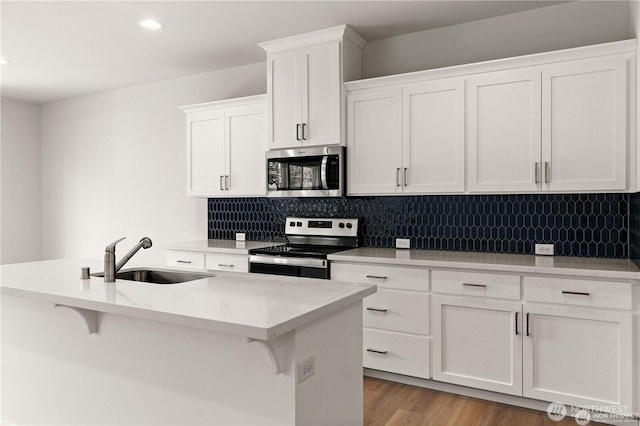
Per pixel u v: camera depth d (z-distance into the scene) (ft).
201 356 5.76
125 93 17.15
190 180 14.26
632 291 7.67
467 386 9.20
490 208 10.80
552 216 10.14
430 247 11.50
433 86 10.30
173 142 16.08
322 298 5.75
